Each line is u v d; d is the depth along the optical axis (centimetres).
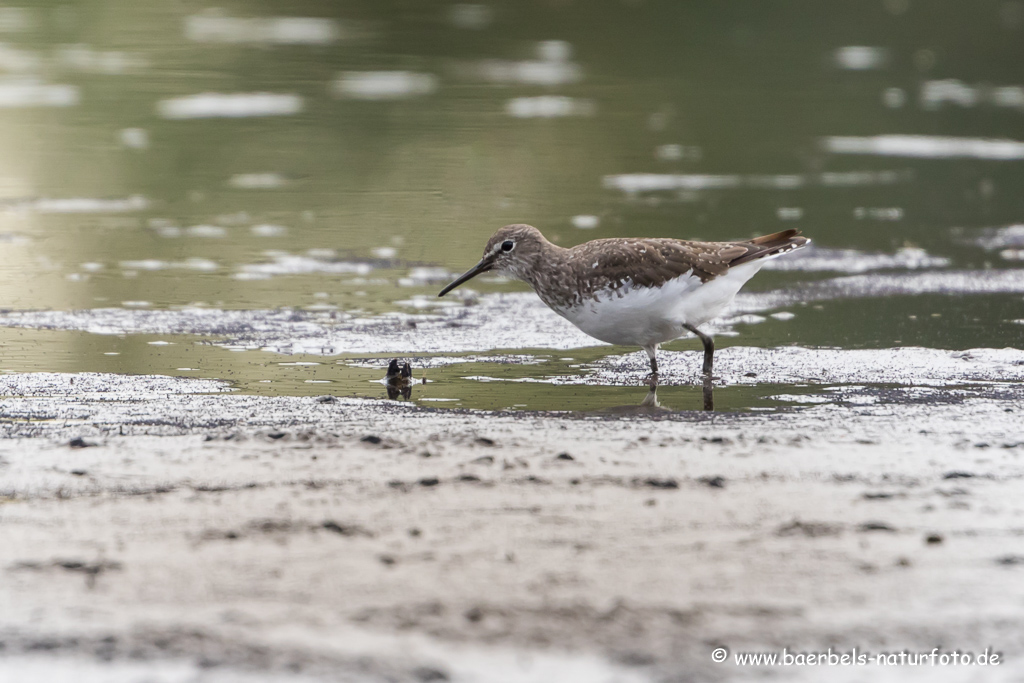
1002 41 3850
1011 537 699
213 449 870
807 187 2128
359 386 1091
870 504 755
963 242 1759
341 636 574
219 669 543
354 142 2491
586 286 1143
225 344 1242
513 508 744
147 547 680
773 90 3112
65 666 547
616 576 643
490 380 1118
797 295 1481
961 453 869
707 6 4456
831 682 539
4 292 1439
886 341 1264
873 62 3525
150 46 3591
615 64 3472
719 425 948
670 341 1264
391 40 3772
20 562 657
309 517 727
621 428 936
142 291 1458
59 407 998
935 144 2509
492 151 2425
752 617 596
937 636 579
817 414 986
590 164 2320
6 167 2206
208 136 2503
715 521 724
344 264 1625
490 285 1541
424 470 819
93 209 1938
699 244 1151
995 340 1262
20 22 3978
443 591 622
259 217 1902
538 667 546
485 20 4188
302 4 4475
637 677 539
